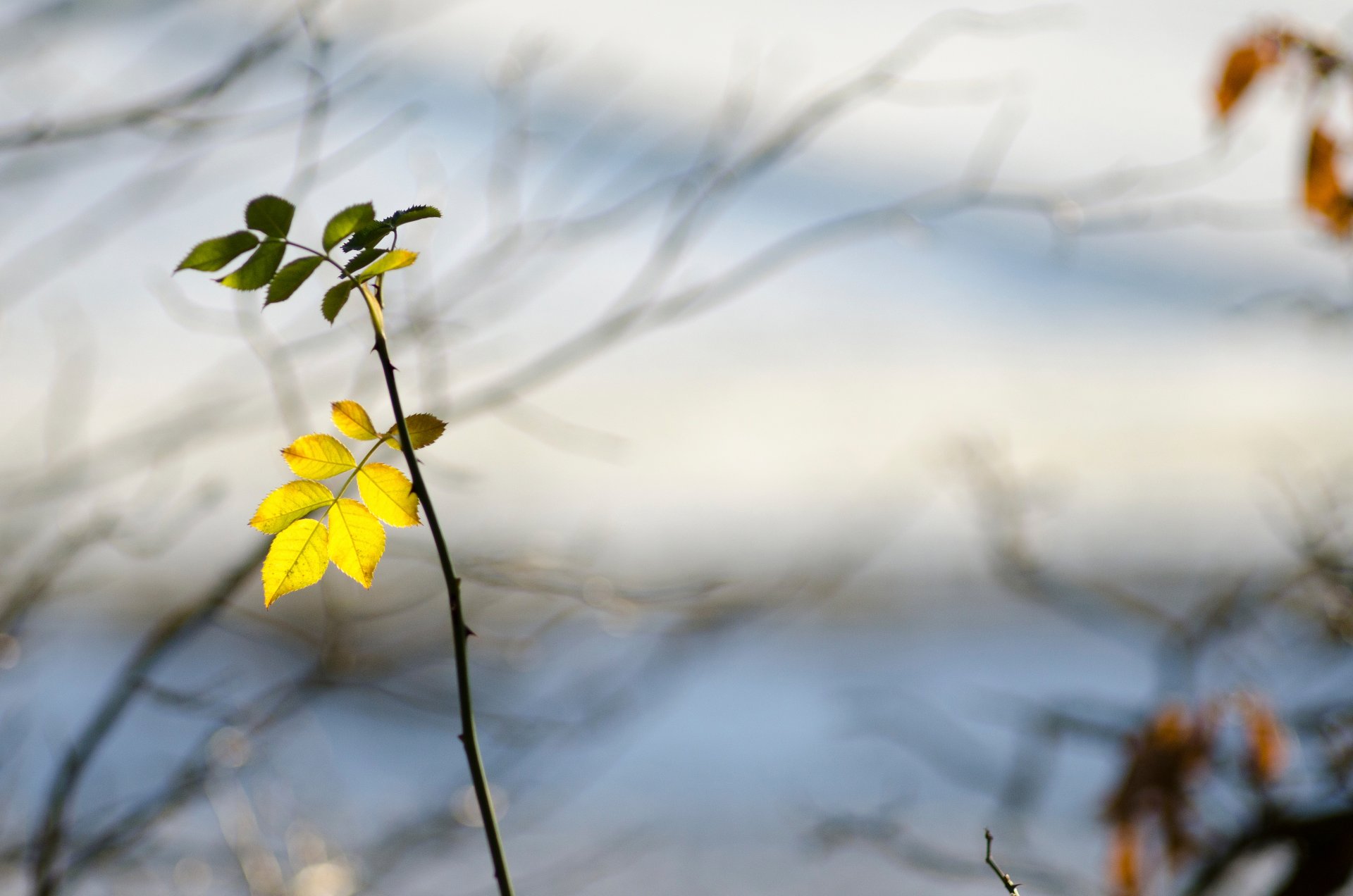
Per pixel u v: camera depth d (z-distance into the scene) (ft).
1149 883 10.21
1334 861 9.61
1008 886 6.73
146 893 10.57
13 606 10.37
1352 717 10.51
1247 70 8.84
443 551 6.43
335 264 6.42
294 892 10.77
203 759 10.39
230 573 9.30
